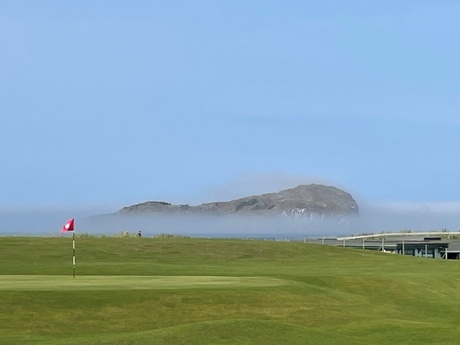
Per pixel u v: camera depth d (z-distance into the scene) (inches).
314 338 842.8
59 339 923.4
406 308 1424.7
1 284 1299.2
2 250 2377.0
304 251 2755.9
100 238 2839.6
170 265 2103.8
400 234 4594.0
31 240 2655.0
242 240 3004.4
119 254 2452.0
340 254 2753.4
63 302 1122.0
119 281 1406.3
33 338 941.2
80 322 1067.9
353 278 1627.7
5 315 1054.4
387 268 2207.2
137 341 797.2
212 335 809.5
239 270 1939.0
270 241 2994.6
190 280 1455.5
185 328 830.5
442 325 1140.5
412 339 1021.8
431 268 2242.9
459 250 3880.4
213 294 1224.8
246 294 1247.5
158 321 1107.3
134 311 1127.0
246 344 789.9
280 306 1222.3
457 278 1800.0
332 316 1204.5
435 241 4033.0
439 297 1565.0
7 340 914.7
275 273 1801.2
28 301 1109.1
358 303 1343.5
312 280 1585.9
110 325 1072.2
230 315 1161.4
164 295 1192.2
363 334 1066.1
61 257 2313.0
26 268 1872.5
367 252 2881.4
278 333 840.3
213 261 2432.3
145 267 1958.7
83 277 1533.0
